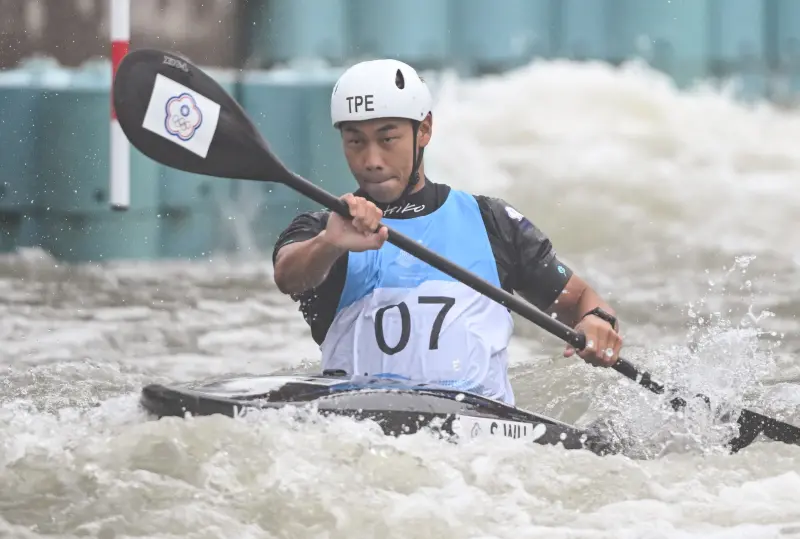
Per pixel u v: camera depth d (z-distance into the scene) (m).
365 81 14.23
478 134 50.88
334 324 14.74
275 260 14.58
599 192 46.59
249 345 24.88
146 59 13.80
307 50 46.41
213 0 43.66
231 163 13.99
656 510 11.62
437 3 50.66
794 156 52.16
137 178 36.22
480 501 11.64
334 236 13.41
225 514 11.14
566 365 19.27
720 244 40.53
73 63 40.69
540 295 15.37
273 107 38.41
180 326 26.78
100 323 26.84
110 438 12.68
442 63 51.34
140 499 11.38
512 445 13.20
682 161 50.91
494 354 14.73
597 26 54.06
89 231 36.03
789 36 56.28
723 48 55.72
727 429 15.04
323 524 11.01
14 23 39.88
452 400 13.69
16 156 35.56
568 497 11.99
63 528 10.88
